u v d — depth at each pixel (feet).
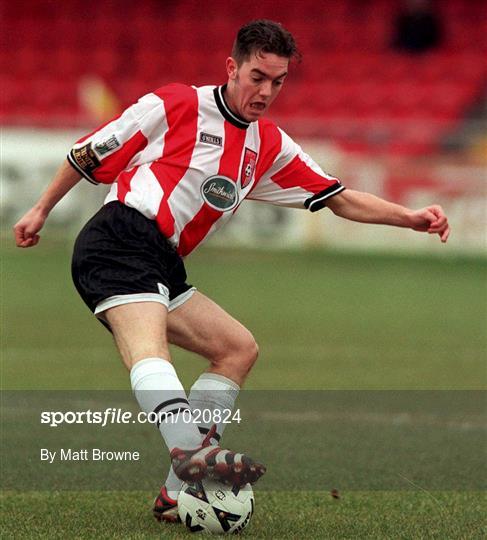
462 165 215.31
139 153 52.85
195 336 54.29
